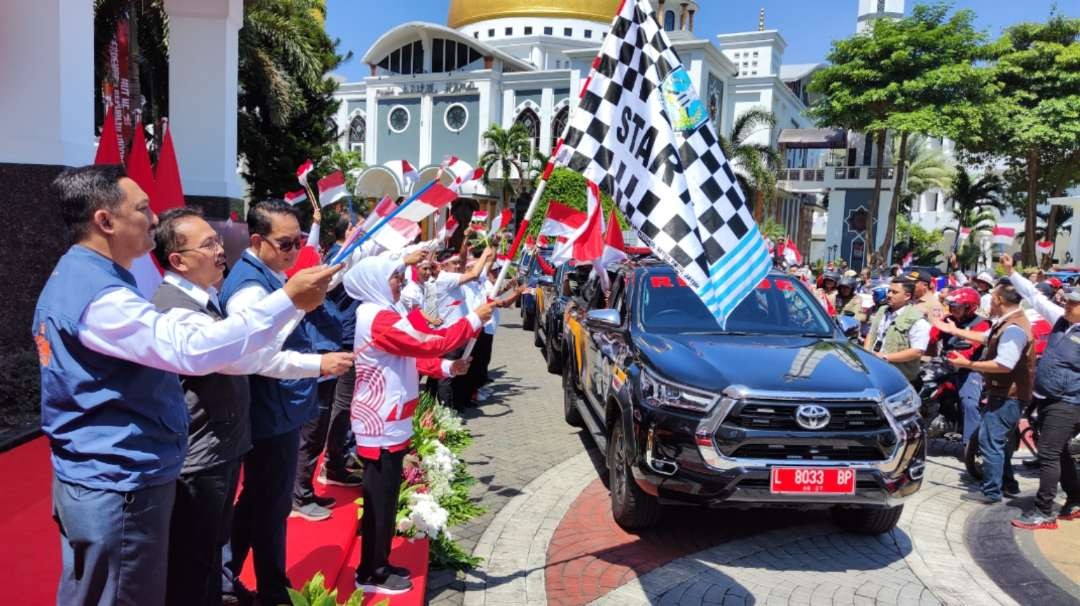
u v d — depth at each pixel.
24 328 5.85
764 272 3.82
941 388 7.36
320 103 23.73
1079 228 29.44
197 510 2.69
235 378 2.76
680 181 3.71
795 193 56.03
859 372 4.77
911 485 4.59
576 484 6.15
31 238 5.80
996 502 6.11
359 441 3.51
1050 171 33.88
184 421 2.32
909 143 43.03
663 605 4.14
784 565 4.73
